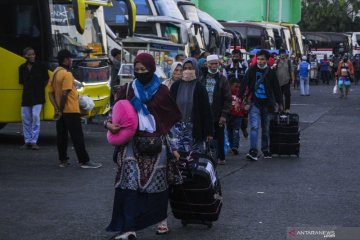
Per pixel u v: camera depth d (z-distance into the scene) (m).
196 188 8.39
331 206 10.07
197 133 10.72
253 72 14.36
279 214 9.55
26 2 15.90
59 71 12.82
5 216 9.38
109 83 18.62
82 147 12.97
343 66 36.66
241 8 48.78
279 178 12.29
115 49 21.45
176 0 29.72
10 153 14.84
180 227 8.84
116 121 7.79
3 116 15.84
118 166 7.90
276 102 15.17
